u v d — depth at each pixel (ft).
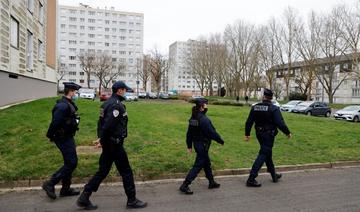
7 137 31.73
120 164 17.61
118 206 17.93
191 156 27.55
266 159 23.17
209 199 19.38
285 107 114.73
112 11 372.17
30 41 71.61
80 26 362.53
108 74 286.46
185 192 20.38
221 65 226.99
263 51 197.36
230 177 24.75
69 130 18.66
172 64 321.73
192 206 18.08
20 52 62.39
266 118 22.66
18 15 60.95
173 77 383.24
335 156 32.35
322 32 169.17
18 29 61.16
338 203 18.94
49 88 93.76
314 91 243.40
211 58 237.04
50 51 94.99
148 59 272.92
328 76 190.29
